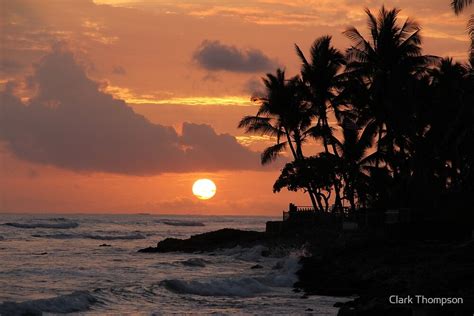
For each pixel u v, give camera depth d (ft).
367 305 82.17
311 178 228.84
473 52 144.77
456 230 162.30
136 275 155.43
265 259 205.67
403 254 140.46
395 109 203.92
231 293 124.26
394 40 211.82
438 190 196.95
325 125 238.89
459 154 208.64
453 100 205.57
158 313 102.32
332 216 216.54
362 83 217.77
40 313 102.37
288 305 108.78
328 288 125.18
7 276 146.92
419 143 203.72
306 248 193.57
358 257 150.41
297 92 244.63
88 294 113.39
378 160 218.79
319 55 236.84
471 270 106.11
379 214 186.29
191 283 127.34
